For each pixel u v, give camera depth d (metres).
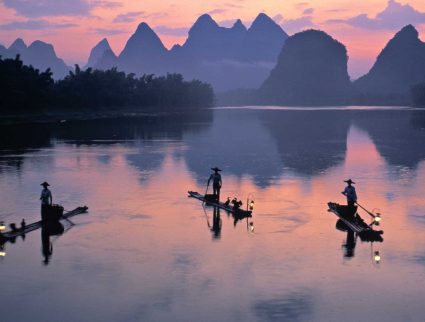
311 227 26.27
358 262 20.55
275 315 15.77
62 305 16.56
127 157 58.84
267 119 160.00
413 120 145.25
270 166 50.84
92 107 196.50
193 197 34.69
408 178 42.84
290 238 24.16
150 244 23.17
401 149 67.50
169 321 15.38
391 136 89.38
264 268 19.83
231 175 44.91
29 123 131.00
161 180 42.38
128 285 18.16
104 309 16.25
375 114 196.00
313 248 22.48
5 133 96.75
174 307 16.33
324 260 20.80
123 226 26.59
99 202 33.12
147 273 19.33
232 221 27.69
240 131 104.12
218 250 22.19
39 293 17.53
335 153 62.97
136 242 23.52
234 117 176.25
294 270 19.59
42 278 18.89
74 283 18.38
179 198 34.44
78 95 186.00
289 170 47.91
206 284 18.22
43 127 115.50
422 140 81.12
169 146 72.06
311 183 40.38
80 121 144.00
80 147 70.81
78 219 28.23
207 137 88.38
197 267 19.97
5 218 28.62
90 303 16.69
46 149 68.06
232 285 18.11
